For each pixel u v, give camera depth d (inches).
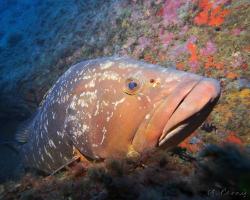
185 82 14.9
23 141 30.1
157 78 16.1
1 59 47.1
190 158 16.7
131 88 16.5
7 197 17.5
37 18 50.6
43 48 42.1
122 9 34.6
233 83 21.2
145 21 31.1
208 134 19.7
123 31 32.4
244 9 24.1
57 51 38.8
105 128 17.2
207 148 10.5
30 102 40.0
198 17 26.9
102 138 17.4
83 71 19.8
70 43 38.0
